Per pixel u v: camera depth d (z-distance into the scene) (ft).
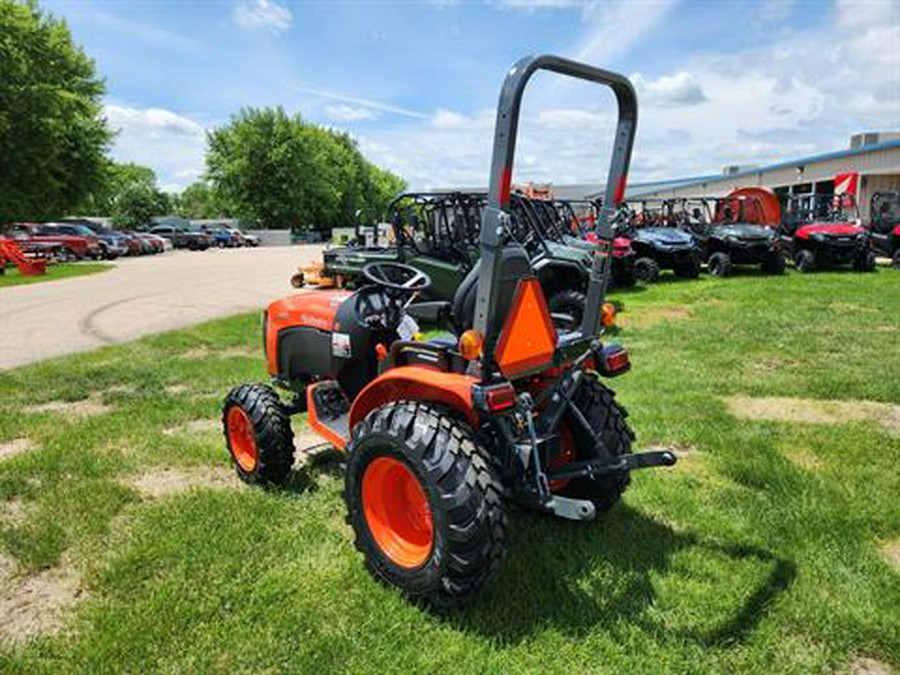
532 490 8.98
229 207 207.92
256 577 9.76
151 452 14.85
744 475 13.11
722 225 53.47
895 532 11.00
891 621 8.52
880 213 57.72
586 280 28.43
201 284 54.44
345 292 14.70
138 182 250.78
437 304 10.55
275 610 8.93
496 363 8.82
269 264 81.20
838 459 13.98
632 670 7.75
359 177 268.21
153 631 8.49
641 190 148.87
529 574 9.63
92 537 11.03
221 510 11.82
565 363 9.97
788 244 55.67
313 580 9.63
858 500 11.97
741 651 8.09
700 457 14.34
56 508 12.00
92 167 120.06
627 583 9.45
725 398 18.72
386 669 7.81
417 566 8.91
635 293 41.32
